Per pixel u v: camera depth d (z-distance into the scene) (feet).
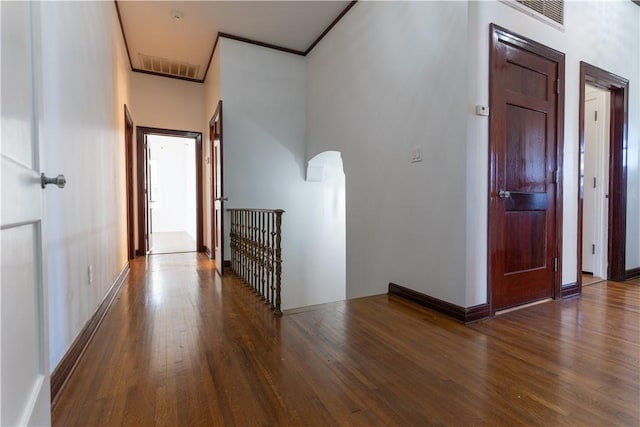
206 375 5.13
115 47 11.12
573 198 9.46
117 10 11.36
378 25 10.01
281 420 4.10
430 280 8.18
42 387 3.51
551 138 8.72
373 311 8.08
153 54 14.87
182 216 31.73
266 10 11.66
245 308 8.41
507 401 4.46
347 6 11.48
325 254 15.60
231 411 4.26
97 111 8.26
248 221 11.14
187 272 12.84
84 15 7.11
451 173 7.52
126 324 7.30
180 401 4.47
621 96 10.96
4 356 2.55
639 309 8.23
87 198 7.04
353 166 11.39
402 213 9.08
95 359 5.66
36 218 3.40
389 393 4.66
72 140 6.07
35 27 3.51
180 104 17.37
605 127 11.44
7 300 2.64
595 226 11.73
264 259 9.36
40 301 3.53
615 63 10.48
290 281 14.89
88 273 6.91
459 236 7.35
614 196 11.24
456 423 4.04
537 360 5.59
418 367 5.37
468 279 7.29
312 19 12.30
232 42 13.51
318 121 13.84
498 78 7.59
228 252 13.61
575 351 5.92
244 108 13.79
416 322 7.34
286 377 5.08
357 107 11.12
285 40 13.85
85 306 6.58
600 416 4.13
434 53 7.95
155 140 30.63
